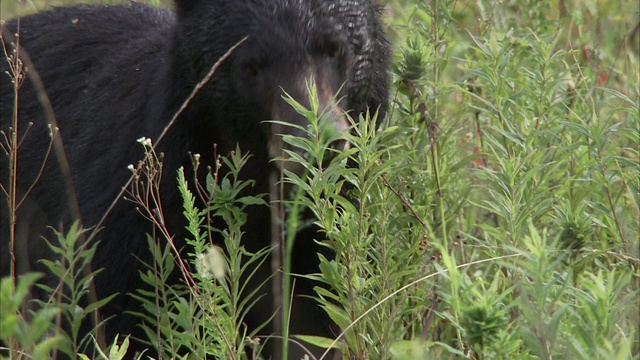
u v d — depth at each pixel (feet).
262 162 28.32
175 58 28.60
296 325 29.60
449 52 33.96
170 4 32.73
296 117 26.48
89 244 29.01
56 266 26.27
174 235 27.78
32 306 33.14
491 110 32.73
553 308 21.66
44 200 33.27
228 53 26.48
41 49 36.24
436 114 31.63
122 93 31.40
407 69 29.66
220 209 24.71
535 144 30.19
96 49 34.81
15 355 22.81
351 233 24.35
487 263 30.07
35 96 34.99
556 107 32.22
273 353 29.50
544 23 37.55
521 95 30.01
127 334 28.22
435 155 29.09
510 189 25.75
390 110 30.35
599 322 19.80
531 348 19.74
